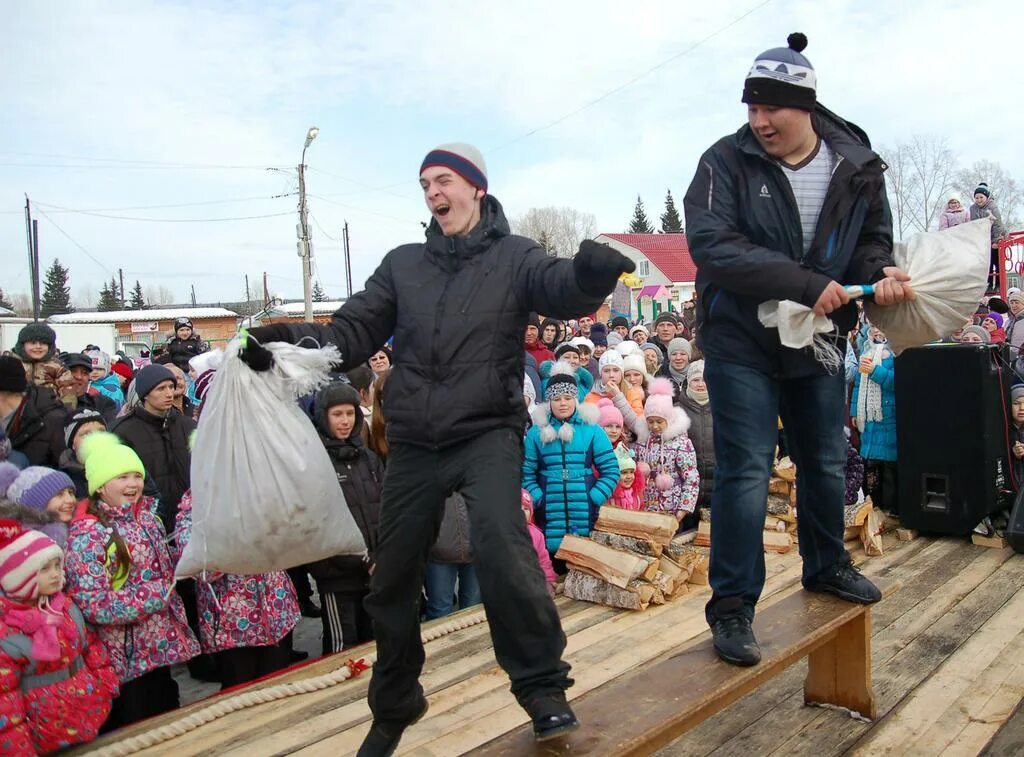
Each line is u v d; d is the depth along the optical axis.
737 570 2.57
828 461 2.81
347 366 2.24
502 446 2.03
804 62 2.39
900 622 3.82
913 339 2.51
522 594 1.92
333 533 2.28
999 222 12.12
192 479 2.24
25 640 2.94
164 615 3.56
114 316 36.59
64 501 3.69
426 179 2.13
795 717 3.02
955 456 4.97
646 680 2.38
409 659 2.13
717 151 2.54
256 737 2.95
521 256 2.08
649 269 43.19
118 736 3.01
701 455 5.46
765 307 2.42
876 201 2.55
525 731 2.13
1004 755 2.64
